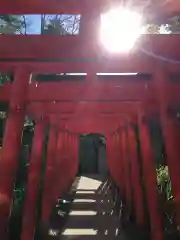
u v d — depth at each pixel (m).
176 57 6.90
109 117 16.64
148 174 10.34
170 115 7.17
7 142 6.98
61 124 18.05
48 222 14.07
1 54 6.67
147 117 10.97
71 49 6.65
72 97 9.24
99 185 33.28
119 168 20.64
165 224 9.96
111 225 15.26
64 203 20.97
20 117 7.17
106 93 9.34
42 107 12.20
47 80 10.59
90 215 17.97
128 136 15.02
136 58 6.94
